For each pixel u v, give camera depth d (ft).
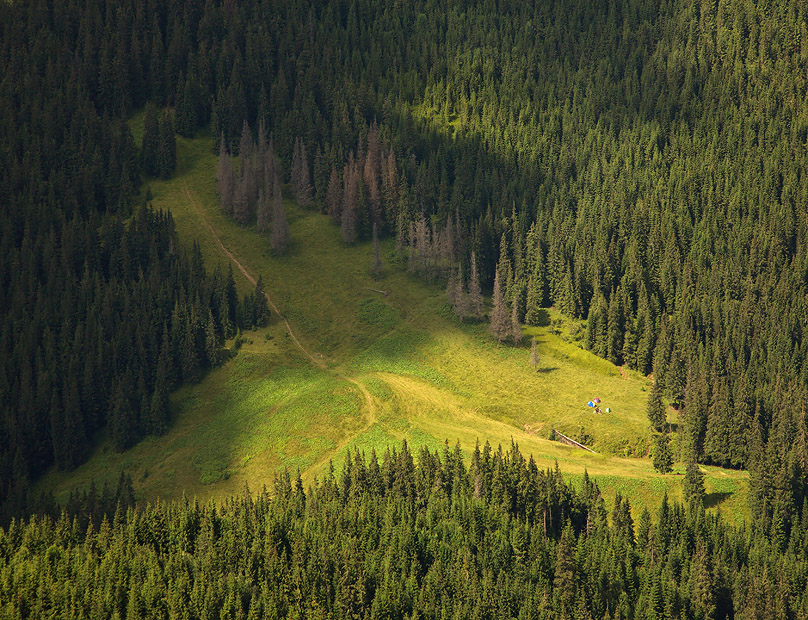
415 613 507.30
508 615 518.78
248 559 540.93
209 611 505.66
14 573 525.75
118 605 513.45
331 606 521.24
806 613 544.21
